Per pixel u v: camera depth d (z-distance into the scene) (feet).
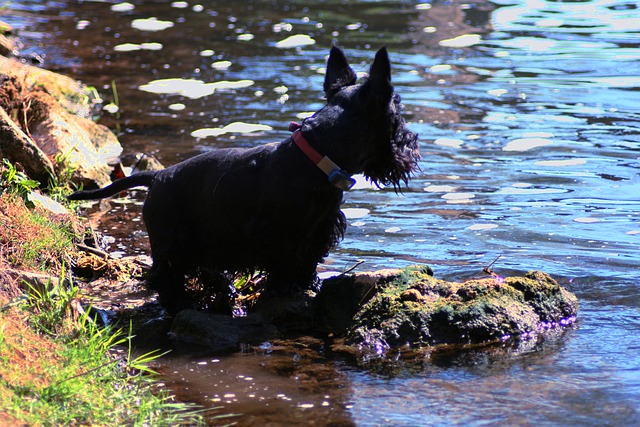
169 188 24.70
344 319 23.18
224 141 40.11
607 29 62.28
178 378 20.17
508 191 33.91
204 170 24.38
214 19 67.10
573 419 17.54
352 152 22.98
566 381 19.35
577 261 26.91
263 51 57.52
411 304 22.39
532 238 29.07
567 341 21.65
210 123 43.04
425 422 17.65
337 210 24.12
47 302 21.13
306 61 54.90
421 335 21.86
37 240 25.05
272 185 23.02
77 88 44.45
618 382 19.22
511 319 22.15
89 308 22.06
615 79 50.01
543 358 20.68
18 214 25.70
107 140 38.99
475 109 45.09
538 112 44.45
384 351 21.57
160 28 63.87
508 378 19.63
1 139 30.53
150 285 25.09
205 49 58.03
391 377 19.98
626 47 57.11
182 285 25.17
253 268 24.64
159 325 23.89
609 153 38.11
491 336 21.89
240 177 23.59
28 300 21.18
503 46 58.29
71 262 26.91
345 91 23.52
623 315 23.12
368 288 23.38
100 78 50.90
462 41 59.67
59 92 42.88
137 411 17.89
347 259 27.71
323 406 18.54
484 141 40.22
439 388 19.25
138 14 68.69
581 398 18.49
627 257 27.20
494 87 49.01
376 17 67.26
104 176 34.88
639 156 37.65
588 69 52.31
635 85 48.75
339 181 22.53
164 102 46.73
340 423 17.75
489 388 19.15
